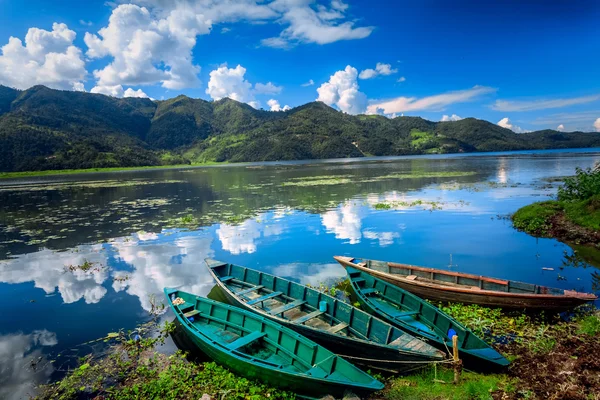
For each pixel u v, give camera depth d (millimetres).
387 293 12422
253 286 13766
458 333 9266
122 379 8883
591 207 21781
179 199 41000
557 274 15125
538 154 149875
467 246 19344
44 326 11812
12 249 21391
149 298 13867
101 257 19281
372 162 128875
